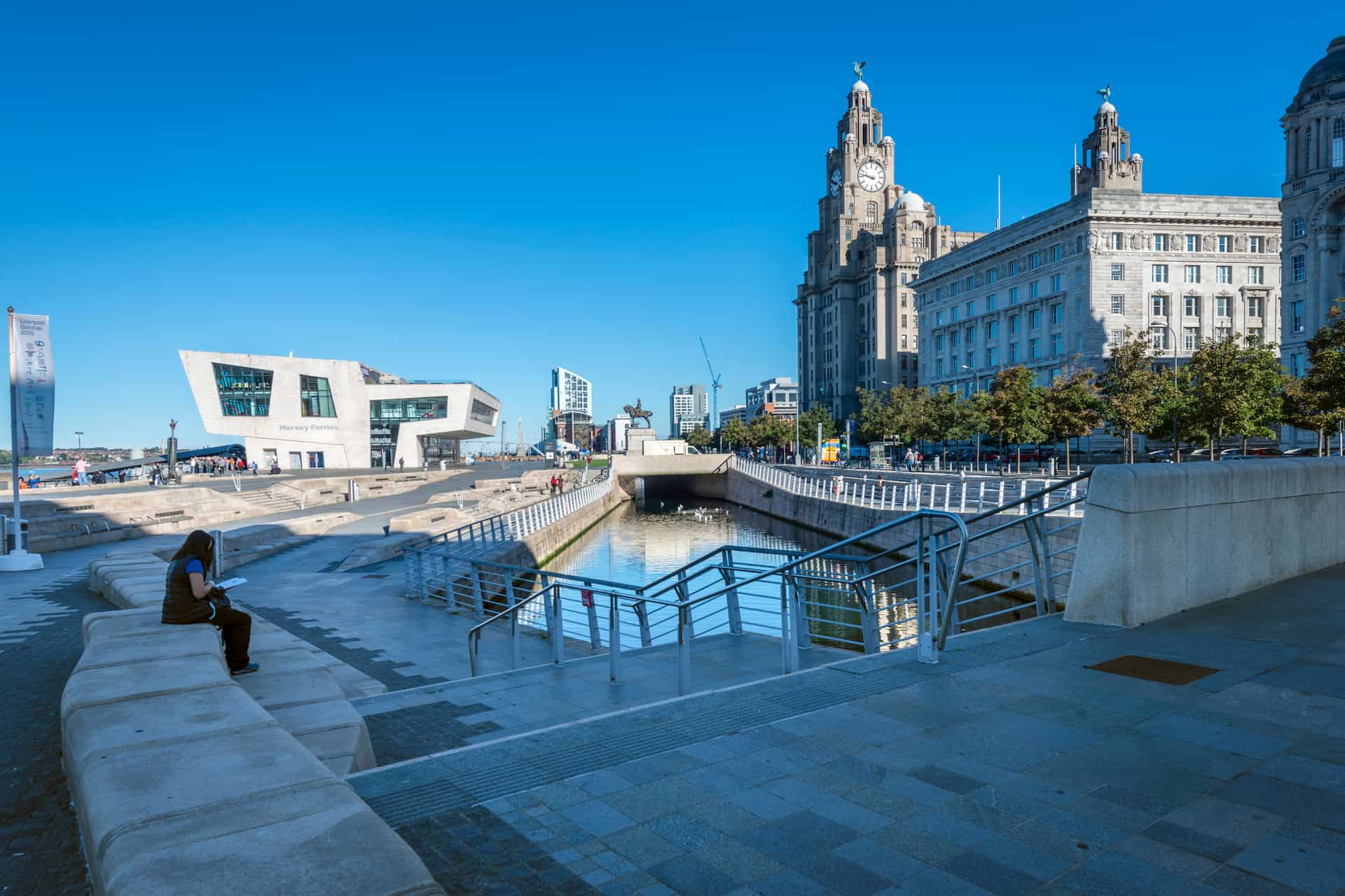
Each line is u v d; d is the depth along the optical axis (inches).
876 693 242.5
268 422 3676.2
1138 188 4537.4
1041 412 2364.7
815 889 133.8
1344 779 169.2
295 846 114.1
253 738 161.2
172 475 2204.7
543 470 3570.4
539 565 1540.4
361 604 769.6
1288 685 230.2
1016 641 295.4
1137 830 150.6
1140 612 307.4
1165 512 319.0
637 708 234.2
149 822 121.3
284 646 338.3
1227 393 1739.7
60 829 181.2
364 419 3885.3
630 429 4151.1
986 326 4084.6
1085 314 3346.5
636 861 144.4
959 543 279.9
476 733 323.0
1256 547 361.1
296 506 1787.6
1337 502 411.5
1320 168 2566.4
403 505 1854.1
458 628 661.3
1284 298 2682.1
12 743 245.8
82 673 215.0
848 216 6043.3
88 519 1127.6
